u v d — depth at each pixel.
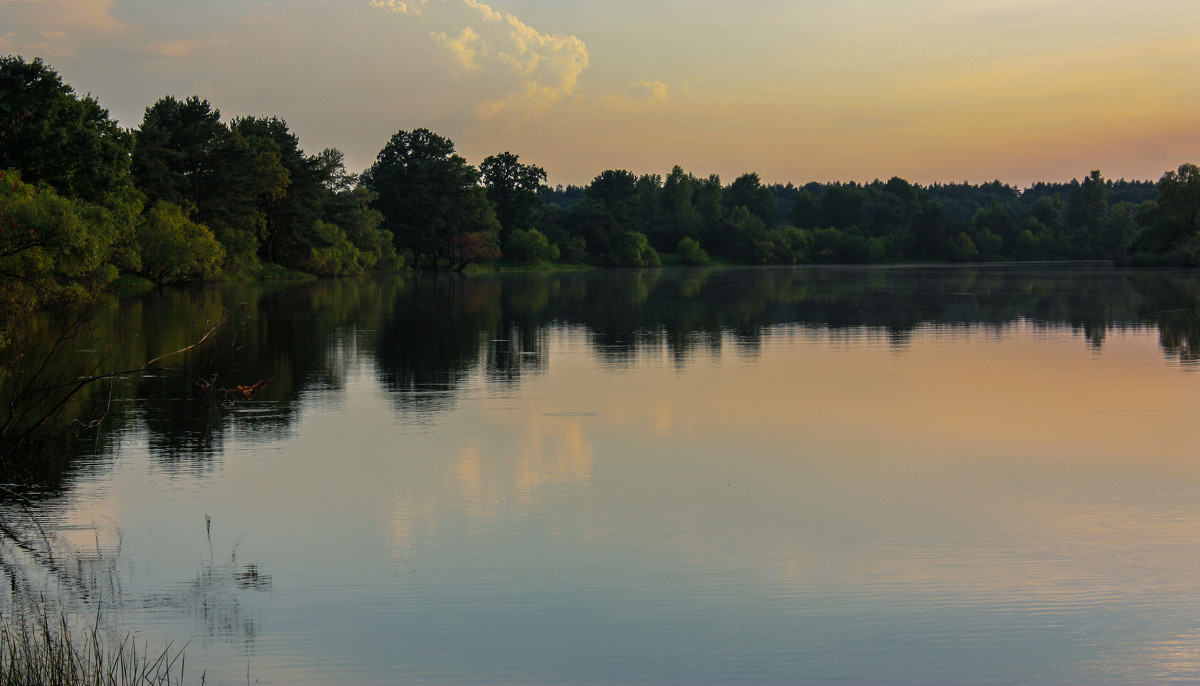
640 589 9.09
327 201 105.38
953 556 9.94
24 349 16.73
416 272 122.75
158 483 12.91
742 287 75.62
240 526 11.05
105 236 42.72
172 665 7.56
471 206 131.62
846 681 7.31
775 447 15.19
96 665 7.40
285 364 25.39
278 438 15.84
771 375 23.38
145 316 39.53
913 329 35.97
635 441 15.66
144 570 9.64
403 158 135.50
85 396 19.47
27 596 8.98
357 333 34.34
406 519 11.31
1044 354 27.44
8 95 44.66
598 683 7.30
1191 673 7.40
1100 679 7.32
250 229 83.62
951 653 7.76
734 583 9.23
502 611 8.60
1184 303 49.25
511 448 15.13
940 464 14.00
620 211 167.62
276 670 7.51
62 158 44.78
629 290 70.50
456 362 26.06
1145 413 17.88
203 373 23.42
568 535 10.70
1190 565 9.63
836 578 9.34
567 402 19.45
